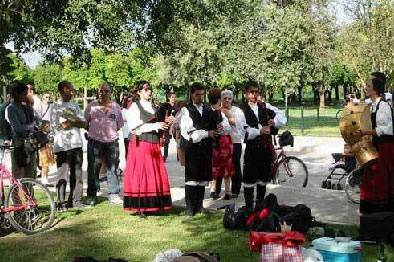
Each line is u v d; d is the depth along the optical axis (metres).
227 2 24.72
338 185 11.78
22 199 8.22
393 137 8.01
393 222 7.23
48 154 12.61
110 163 10.28
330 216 8.95
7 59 9.75
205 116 9.01
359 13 27.88
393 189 8.02
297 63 26.67
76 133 9.77
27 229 8.09
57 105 9.82
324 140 22.42
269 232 6.49
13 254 7.11
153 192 8.98
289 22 26.47
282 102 60.22
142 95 9.05
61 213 9.30
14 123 8.52
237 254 6.95
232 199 10.74
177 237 7.82
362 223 7.39
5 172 8.13
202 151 9.05
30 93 10.39
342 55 28.23
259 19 31.41
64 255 7.05
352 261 5.98
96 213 9.38
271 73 26.95
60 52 19.42
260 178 9.28
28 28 10.98
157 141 9.12
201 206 9.33
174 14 19.45
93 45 19.41
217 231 8.12
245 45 31.27
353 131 8.03
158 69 44.34
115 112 10.30
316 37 26.84
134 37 19.59
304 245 6.95
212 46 36.75
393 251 6.98
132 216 9.15
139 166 9.01
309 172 14.77
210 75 38.56
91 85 51.31
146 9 18.98
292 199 10.41
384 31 27.81
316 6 27.55
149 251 7.17
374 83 8.02
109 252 7.15
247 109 9.27
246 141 9.27
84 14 17.73
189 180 9.06
